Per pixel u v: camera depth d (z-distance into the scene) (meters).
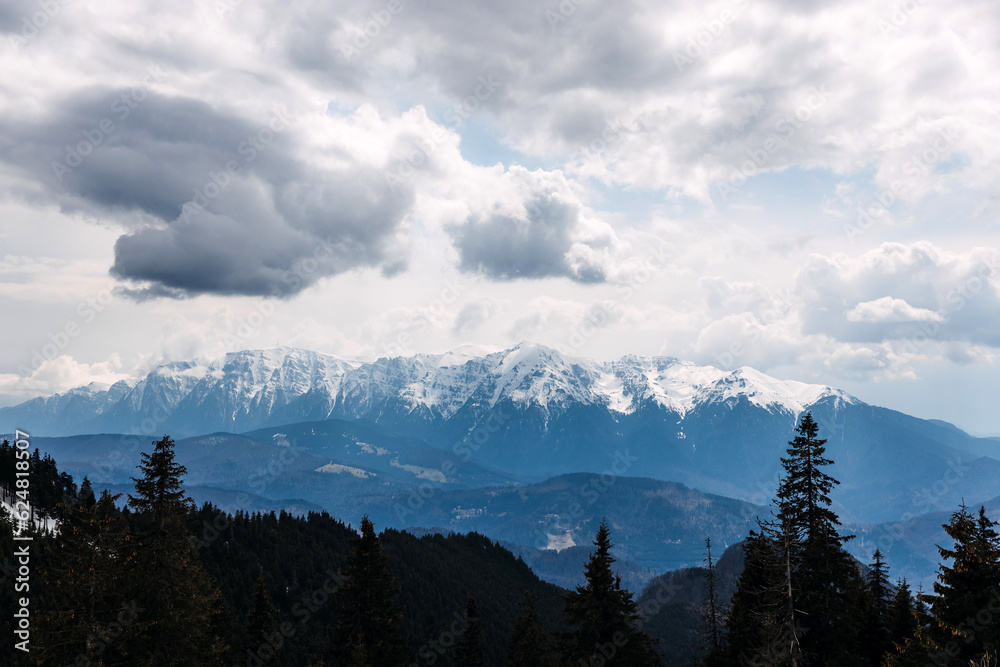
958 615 42.84
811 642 46.84
